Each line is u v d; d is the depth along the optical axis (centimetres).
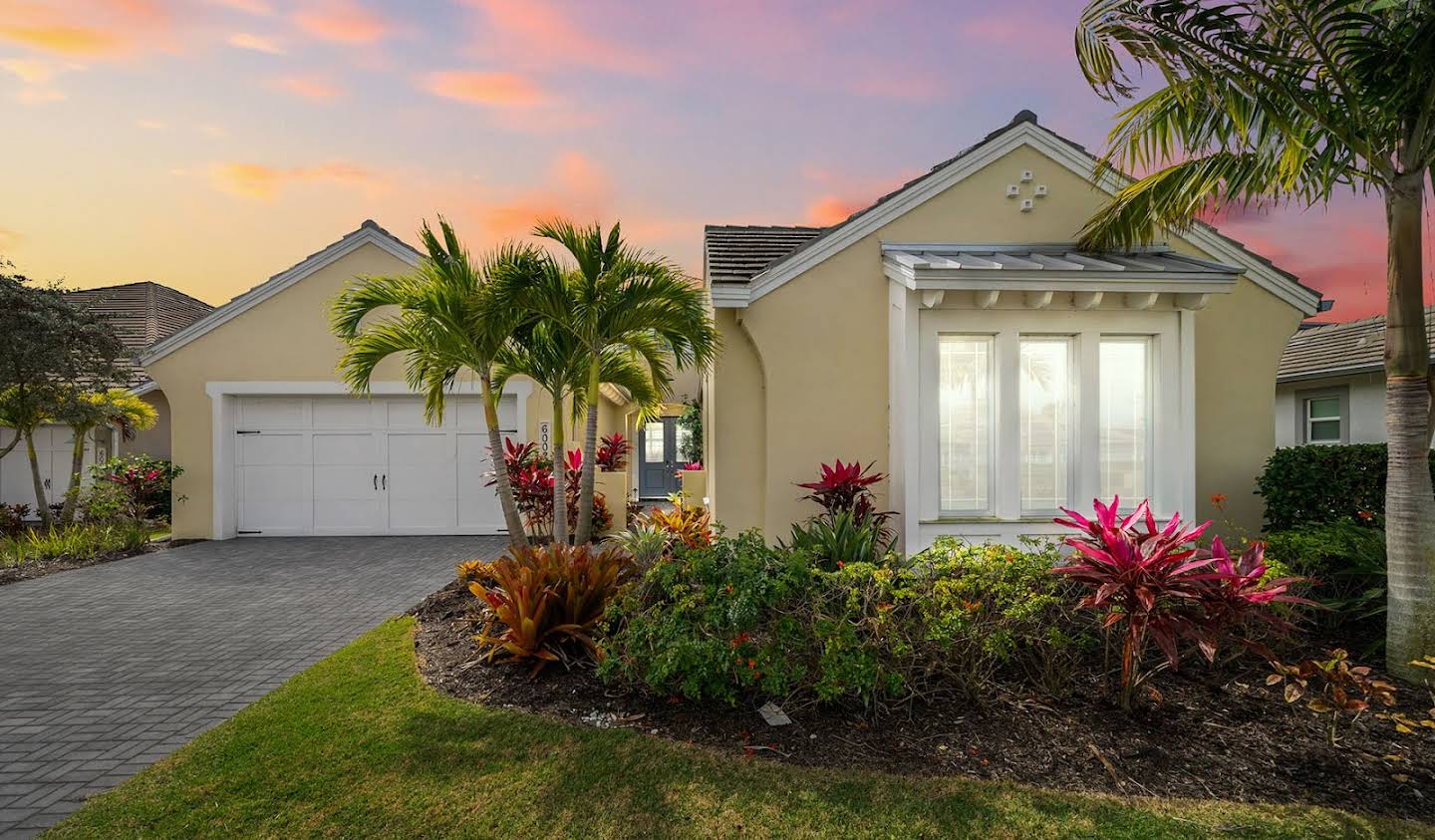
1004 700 418
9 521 1289
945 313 719
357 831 297
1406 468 471
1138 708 408
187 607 750
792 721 399
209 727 429
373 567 966
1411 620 457
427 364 727
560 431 737
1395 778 332
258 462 1240
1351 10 481
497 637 523
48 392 1225
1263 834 290
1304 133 526
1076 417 723
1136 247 782
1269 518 750
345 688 470
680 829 296
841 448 782
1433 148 472
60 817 319
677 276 659
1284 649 482
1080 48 550
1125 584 383
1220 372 788
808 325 780
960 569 457
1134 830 293
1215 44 496
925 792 322
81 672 538
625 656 441
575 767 349
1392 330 482
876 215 787
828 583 443
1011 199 802
